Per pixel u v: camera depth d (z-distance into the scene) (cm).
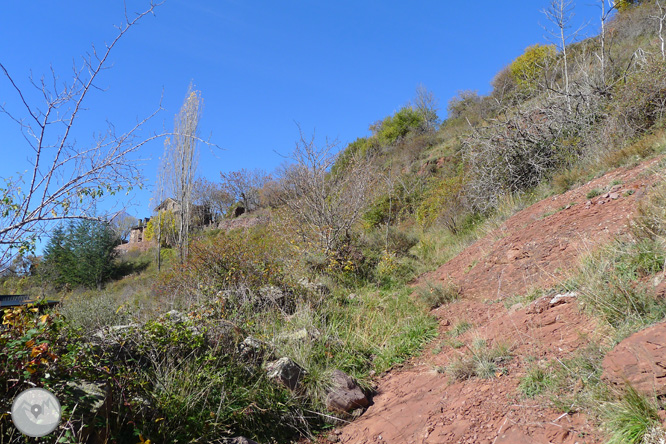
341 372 446
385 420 364
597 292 343
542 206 785
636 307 305
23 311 312
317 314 627
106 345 376
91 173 352
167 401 336
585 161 890
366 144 2884
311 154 1027
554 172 984
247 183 3312
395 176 1638
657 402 217
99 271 2395
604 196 633
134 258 2855
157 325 406
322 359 486
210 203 3259
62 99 347
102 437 281
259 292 682
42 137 341
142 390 346
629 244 400
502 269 615
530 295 465
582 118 1016
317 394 417
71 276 2264
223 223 2619
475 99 2409
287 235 1030
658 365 232
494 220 901
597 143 926
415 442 313
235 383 399
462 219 1087
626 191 601
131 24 374
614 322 315
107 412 291
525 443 250
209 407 359
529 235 667
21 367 276
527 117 1105
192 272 807
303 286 736
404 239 1077
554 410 264
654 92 867
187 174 2050
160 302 777
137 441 309
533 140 1047
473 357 379
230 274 764
